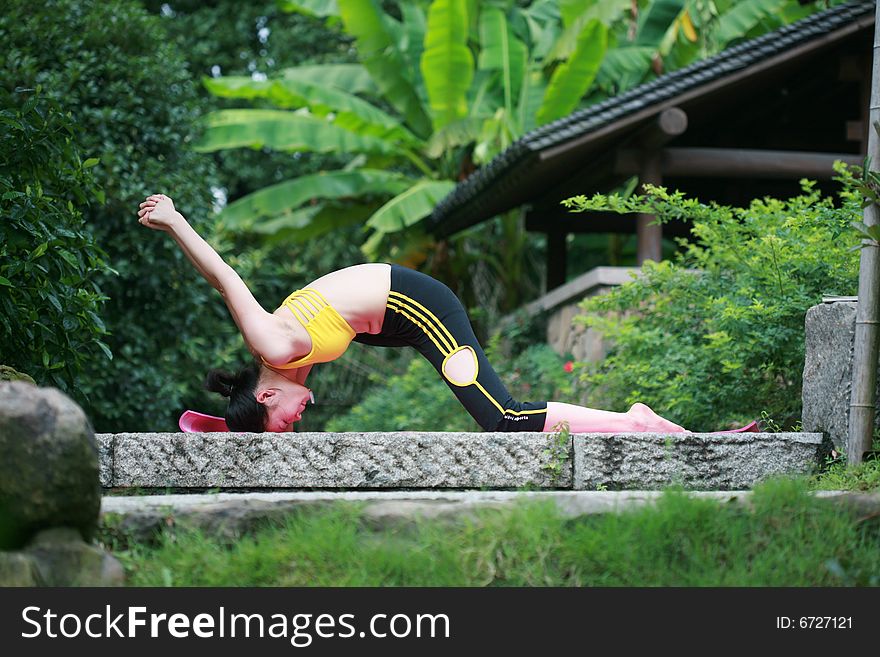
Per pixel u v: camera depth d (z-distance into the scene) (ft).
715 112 49.96
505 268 76.79
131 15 44.62
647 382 28.66
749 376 26.53
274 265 73.56
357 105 67.15
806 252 26.08
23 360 23.24
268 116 67.46
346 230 81.56
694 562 14.76
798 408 25.85
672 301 30.25
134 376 42.50
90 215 41.57
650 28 67.62
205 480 18.88
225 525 15.43
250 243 74.90
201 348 48.93
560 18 69.72
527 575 14.66
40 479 13.30
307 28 86.53
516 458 19.40
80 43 40.98
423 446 19.21
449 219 62.39
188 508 15.46
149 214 20.52
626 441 19.63
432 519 15.43
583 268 88.53
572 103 62.59
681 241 31.04
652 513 15.21
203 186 47.60
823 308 22.03
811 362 22.43
